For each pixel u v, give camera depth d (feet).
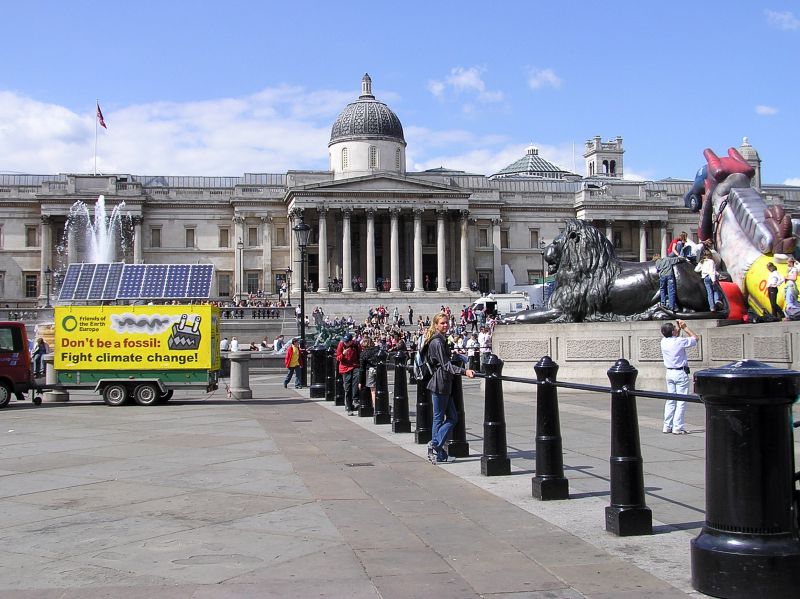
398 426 71.05
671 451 54.70
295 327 265.13
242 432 72.13
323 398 115.44
